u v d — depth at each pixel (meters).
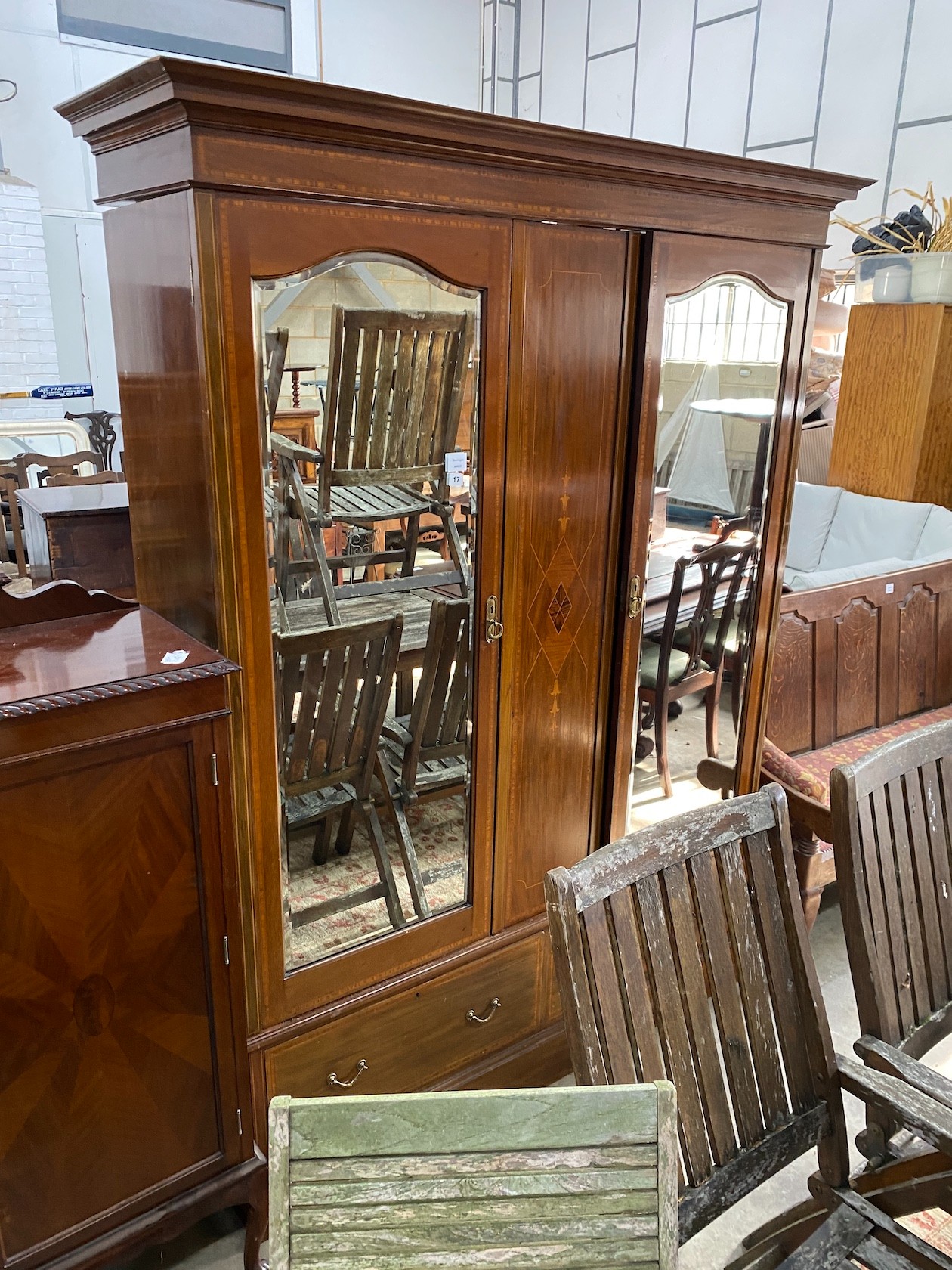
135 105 1.09
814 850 2.10
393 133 1.17
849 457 3.51
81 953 1.17
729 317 1.65
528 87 5.70
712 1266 1.50
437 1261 0.71
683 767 1.92
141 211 1.20
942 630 2.82
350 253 1.20
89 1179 1.27
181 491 1.26
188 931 1.27
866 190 3.96
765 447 1.79
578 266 1.44
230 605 1.23
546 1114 0.73
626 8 4.89
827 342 4.33
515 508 1.49
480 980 1.69
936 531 3.13
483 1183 0.72
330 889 1.46
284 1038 1.44
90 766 1.12
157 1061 1.29
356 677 1.39
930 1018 1.32
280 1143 0.69
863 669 2.61
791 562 3.65
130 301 1.29
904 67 3.73
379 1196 0.71
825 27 3.97
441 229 1.27
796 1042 1.14
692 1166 1.04
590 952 0.97
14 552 2.40
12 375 5.14
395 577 1.38
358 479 1.30
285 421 1.21
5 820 1.07
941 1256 1.05
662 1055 1.04
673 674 1.83
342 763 1.42
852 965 1.22
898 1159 1.19
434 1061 1.68
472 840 1.61
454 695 1.52
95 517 1.94
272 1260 0.69
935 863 1.34
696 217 1.54
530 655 1.59
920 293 3.14
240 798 1.31
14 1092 1.16
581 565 1.62
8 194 4.85
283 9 5.18
